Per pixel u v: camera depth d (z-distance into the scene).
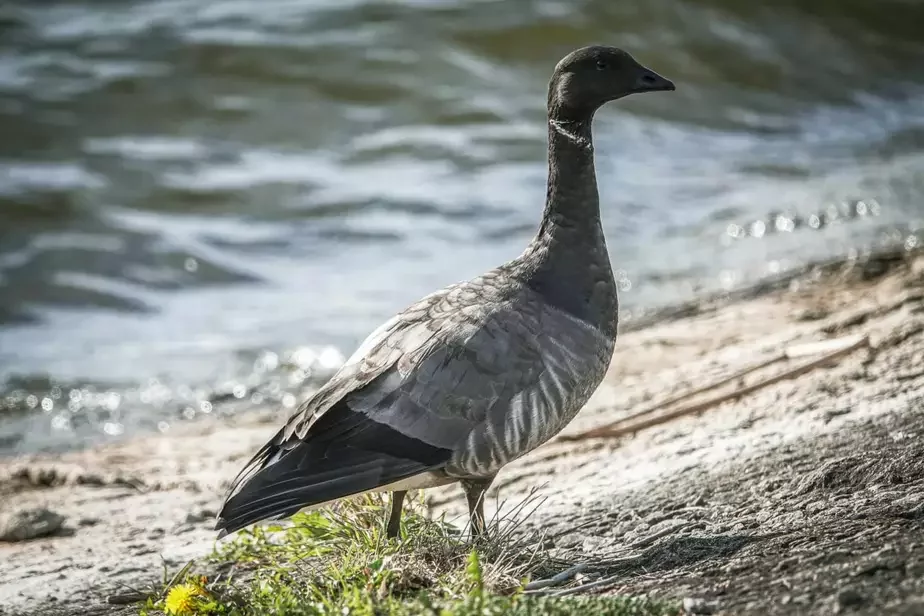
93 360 17.00
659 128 26.64
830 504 8.00
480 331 7.91
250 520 7.49
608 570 7.70
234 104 26.19
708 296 16.66
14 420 15.18
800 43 30.20
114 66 26.97
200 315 18.58
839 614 6.21
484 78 27.42
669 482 9.27
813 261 17.42
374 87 27.02
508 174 23.94
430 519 8.58
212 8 30.05
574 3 29.77
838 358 11.80
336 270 20.02
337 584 7.67
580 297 8.29
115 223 21.64
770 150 25.08
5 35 28.27
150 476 12.62
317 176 23.69
